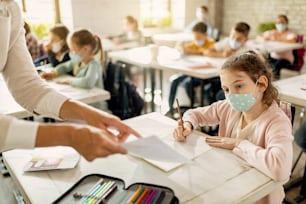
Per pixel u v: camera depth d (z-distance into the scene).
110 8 5.23
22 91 1.09
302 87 2.12
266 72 1.21
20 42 1.13
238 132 1.29
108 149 0.69
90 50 2.48
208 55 3.41
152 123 1.45
